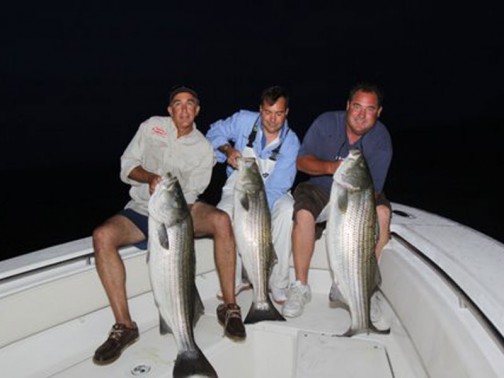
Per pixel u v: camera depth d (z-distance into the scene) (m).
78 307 2.94
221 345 2.97
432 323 2.30
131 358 2.85
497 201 16.88
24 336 2.69
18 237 14.15
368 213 3.00
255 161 3.27
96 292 3.03
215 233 3.26
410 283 2.71
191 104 3.41
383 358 2.82
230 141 3.96
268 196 3.75
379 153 3.58
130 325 2.95
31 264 2.89
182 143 3.49
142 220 3.31
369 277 3.00
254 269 3.19
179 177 3.52
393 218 3.55
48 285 2.78
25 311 2.68
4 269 2.82
